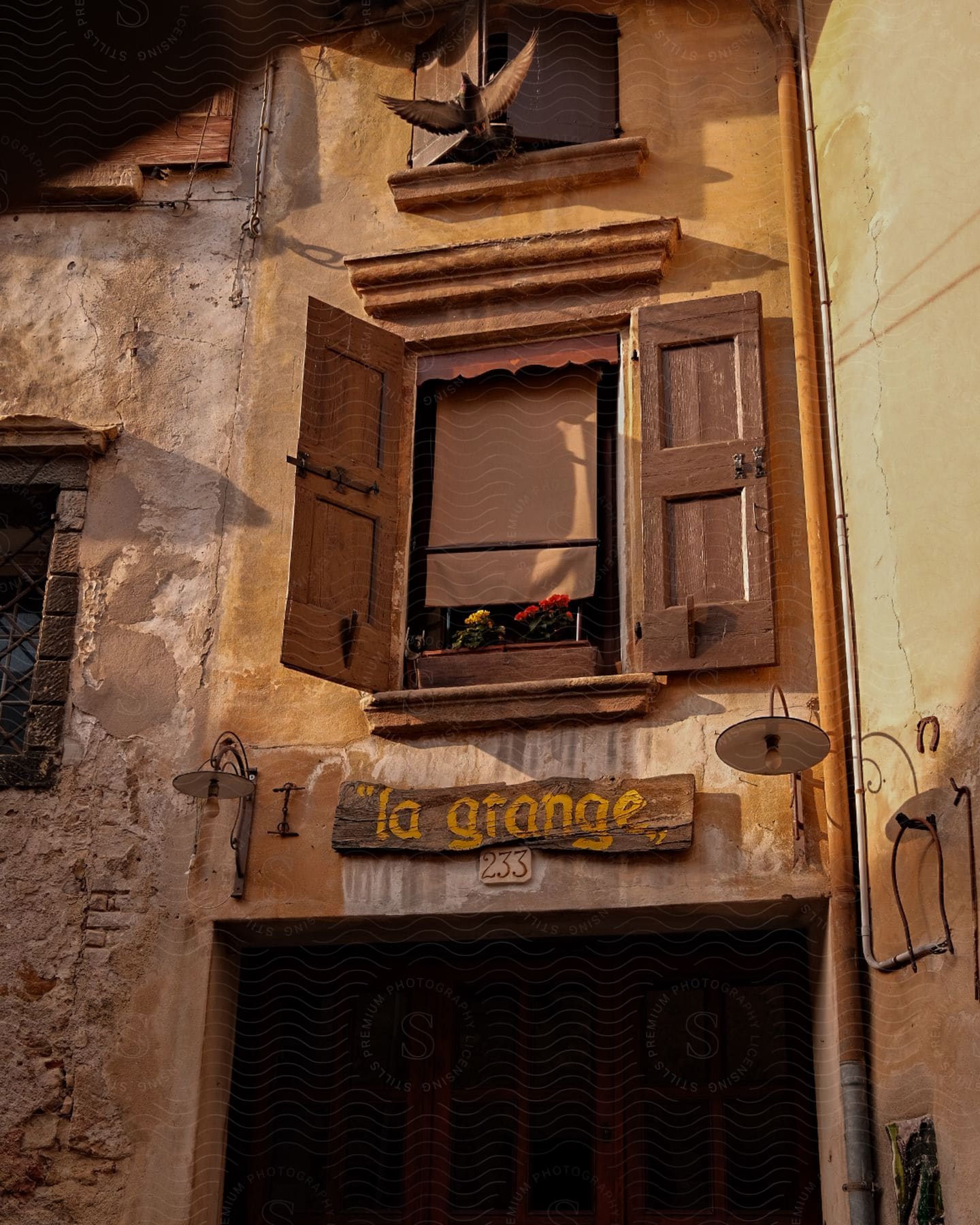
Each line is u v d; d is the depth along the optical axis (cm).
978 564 625
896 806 666
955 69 693
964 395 652
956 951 597
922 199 712
